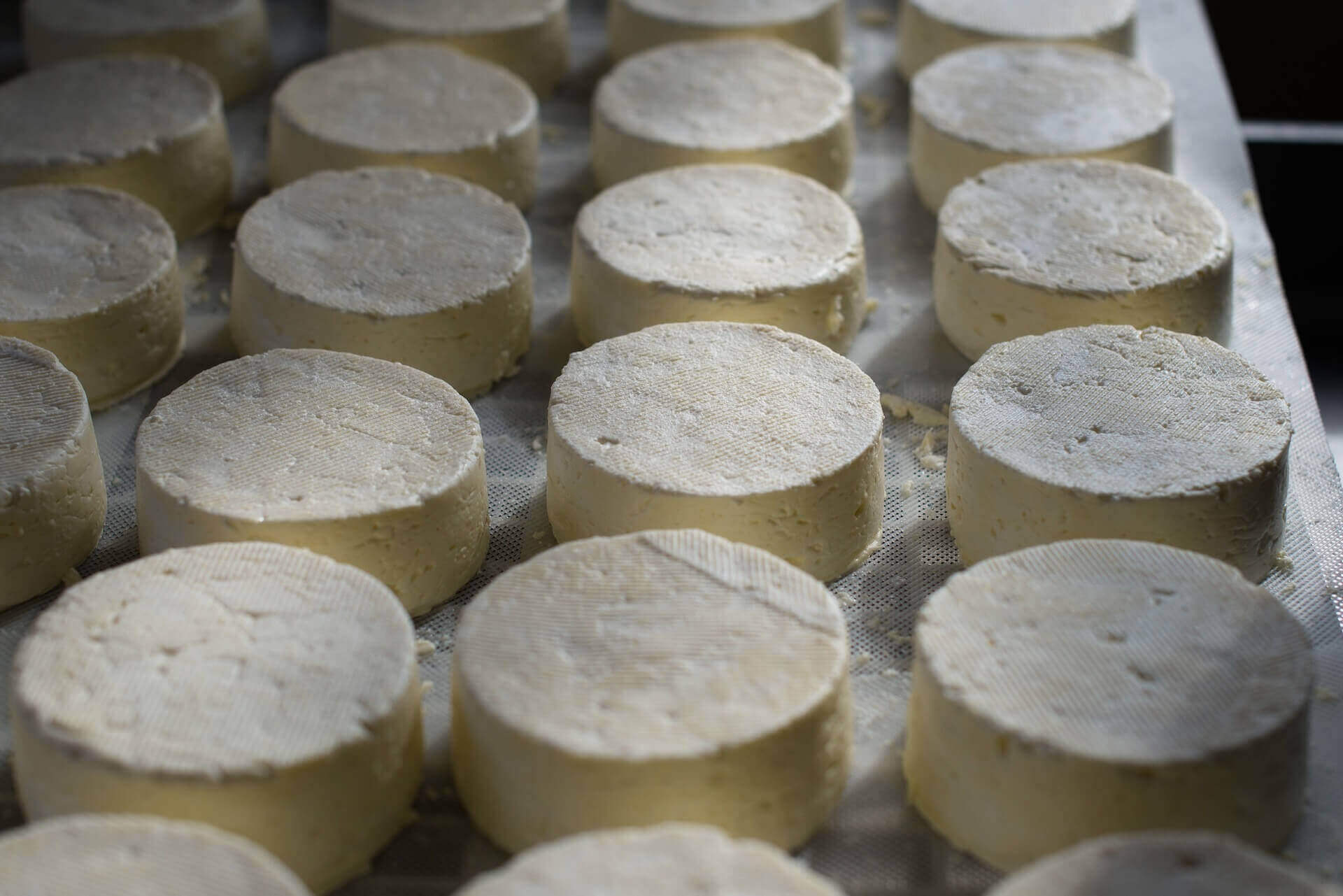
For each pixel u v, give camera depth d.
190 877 1.03
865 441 1.20
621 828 1.07
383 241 1.33
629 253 1.32
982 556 1.21
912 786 1.12
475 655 1.10
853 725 1.15
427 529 1.18
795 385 1.23
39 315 1.27
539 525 1.24
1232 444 1.19
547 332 1.36
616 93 1.46
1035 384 1.22
